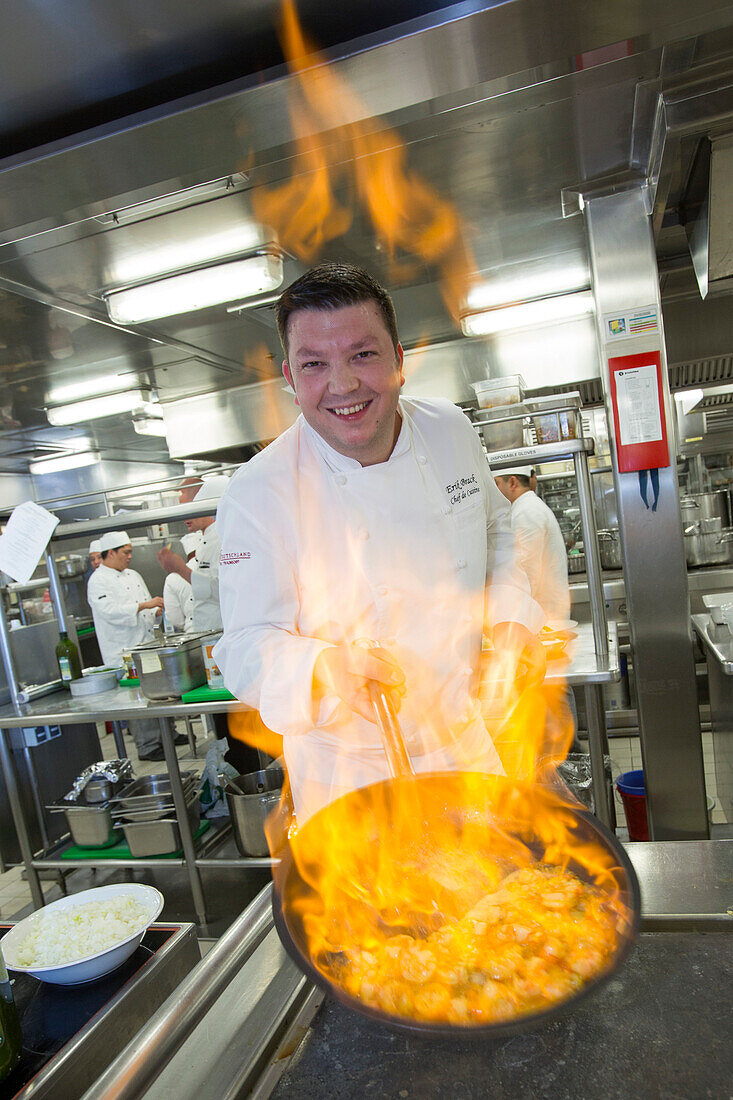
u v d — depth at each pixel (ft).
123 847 10.47
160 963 3.64
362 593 4.46
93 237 7.15
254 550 4.28
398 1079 2.17
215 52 5.41
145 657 10.02
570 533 16.29
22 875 12.53
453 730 4.78
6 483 20.39
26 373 11.98
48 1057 3.15
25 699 11.77
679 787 8.43
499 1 4.88
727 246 8.02
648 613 8.30
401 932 2.59
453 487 4.61
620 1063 2.11
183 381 14.26
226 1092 2.15
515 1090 2.07
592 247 8.01
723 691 9.39
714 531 15.67
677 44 5.31
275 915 2.27
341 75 5.25
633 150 7.20
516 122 6.32
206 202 6.88
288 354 3.78
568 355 13.58
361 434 3.88
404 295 11.09
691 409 17.11
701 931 2.64
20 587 14.28
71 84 5.57
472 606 4.70
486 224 8.71
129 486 11.34
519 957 2.27
